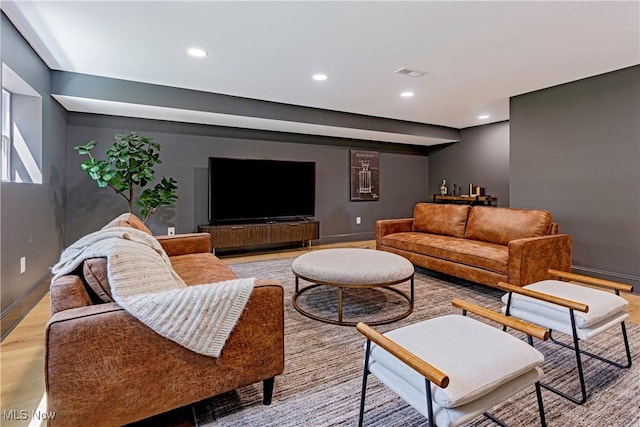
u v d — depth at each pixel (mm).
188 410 1509
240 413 1492
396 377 1235
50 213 3373
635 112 3248
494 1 2102
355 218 6285
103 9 2189
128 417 1216
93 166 3547
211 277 2129
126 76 3473
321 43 2697
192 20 2332
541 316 1816
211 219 4730
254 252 5199
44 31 2490
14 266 2486
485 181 5957
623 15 2275
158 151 4555
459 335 1318
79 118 4078
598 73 3436
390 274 2475
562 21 2354
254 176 5047
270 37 2586
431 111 5012
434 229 4164
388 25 2402
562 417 1467
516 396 1618
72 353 1125
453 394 1025
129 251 1367
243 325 1393
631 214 3311
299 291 3061
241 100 4262
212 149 4914
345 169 6125
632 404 1555
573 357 1989
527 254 2768
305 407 1539
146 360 1226
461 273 3262
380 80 3604
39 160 3078
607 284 1903
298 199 5445
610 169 3434
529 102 4090
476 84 3766
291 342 2189
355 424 1434
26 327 2387
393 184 6703
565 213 3803
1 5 2141
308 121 4762
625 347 1935
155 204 4043
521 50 2846
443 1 2100
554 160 3879
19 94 2969
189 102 3932
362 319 2561
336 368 1880
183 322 1259
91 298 1336
